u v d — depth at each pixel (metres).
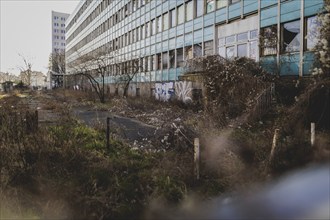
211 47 22.31
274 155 7.20
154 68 31.77
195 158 6.80
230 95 13.31
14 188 5.80
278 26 16.17
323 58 10.80
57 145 8.16
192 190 6.31
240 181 6.49
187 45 25.48
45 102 26.86
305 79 13.55
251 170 6.96
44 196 5.64
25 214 5.21
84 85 51.16
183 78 19.52
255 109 12.25
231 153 7.72
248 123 11.69
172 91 27.14
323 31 11.22
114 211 5.48
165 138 9.29
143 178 6.62
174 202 5.85
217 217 5.14
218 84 14.05
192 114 14.47
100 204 5.55
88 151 8.41
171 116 14.36
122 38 41.72
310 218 4.75
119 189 6.11
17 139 8.02
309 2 14.36
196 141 6.82
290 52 15.51
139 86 35.34
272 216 4.96
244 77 13.31
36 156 7.18
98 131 11.77
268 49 16.78
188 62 18.16
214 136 9.30
